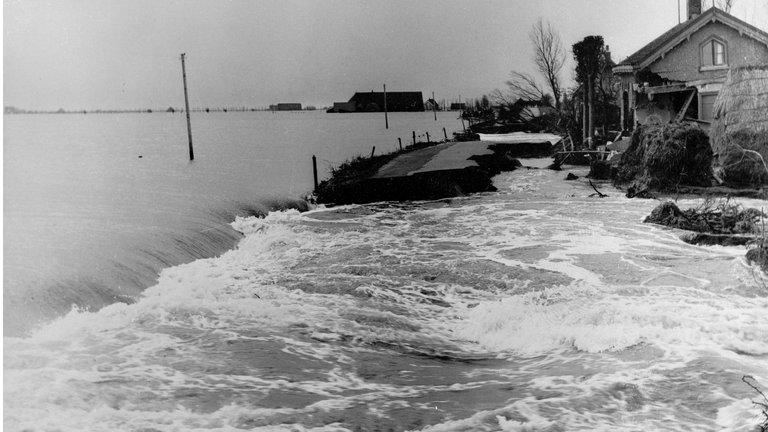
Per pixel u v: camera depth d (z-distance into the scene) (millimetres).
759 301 12375
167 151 39625
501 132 52125
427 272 15180
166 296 12891
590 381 9078
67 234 15867
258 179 29953
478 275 14859
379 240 18453
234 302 12688
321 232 19656
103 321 11305
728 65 28594
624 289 13344
